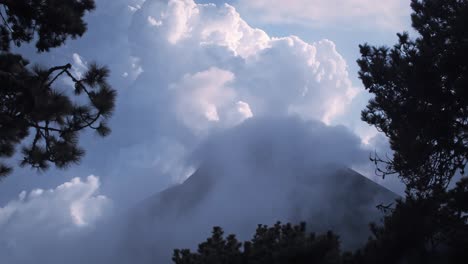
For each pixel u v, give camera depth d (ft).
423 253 35.17
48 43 59.26
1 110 46.98
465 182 55.67
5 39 59.98
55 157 54.08
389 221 37.58
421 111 71.87
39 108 47.01
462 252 35.94
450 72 69.05
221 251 42.39
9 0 54.29
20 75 50.57
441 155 71.26
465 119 69.31
